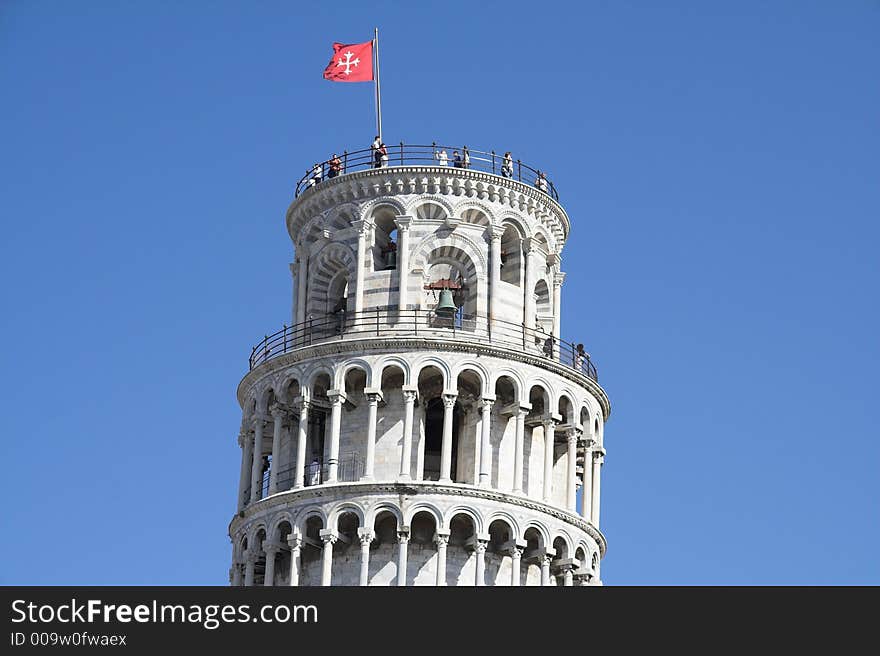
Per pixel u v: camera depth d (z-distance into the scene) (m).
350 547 181.62
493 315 189.38
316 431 188.50
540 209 195.12
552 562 184.88
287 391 187.75
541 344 191.62
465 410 186.62
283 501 183.12
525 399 185.50
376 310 189.00
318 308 193.25
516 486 183.12
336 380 184.88
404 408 184.50
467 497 181.00
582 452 191.50
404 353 184.62
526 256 193.25
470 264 191.12
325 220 194.12
